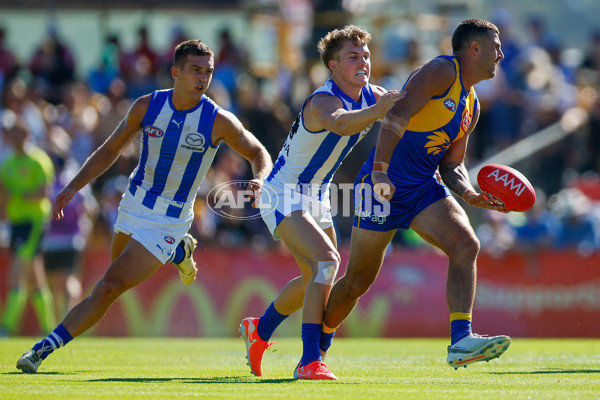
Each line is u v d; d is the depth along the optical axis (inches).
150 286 1519.4
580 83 1983.3
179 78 754.8
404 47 2021.4
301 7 2159.2
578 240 1636.3
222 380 679.7
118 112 1902.1
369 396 559.5
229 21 2251.5
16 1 2210.9
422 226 684.7
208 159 779.4
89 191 1625.2
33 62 2069.4
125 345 1186.6
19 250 1450.5
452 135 691.4
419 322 1520.7
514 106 1877.5
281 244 1630.2
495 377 722.2
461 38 681.0
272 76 2014.0
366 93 695.7
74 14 2241.6
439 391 594.9
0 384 630.5
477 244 671.1
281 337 1509.6
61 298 1508.4
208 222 1619.1
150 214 770.2
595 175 1845.5
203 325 1520.7
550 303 1513.3
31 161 1446.9
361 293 713.0
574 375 746.2
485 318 1525.6
